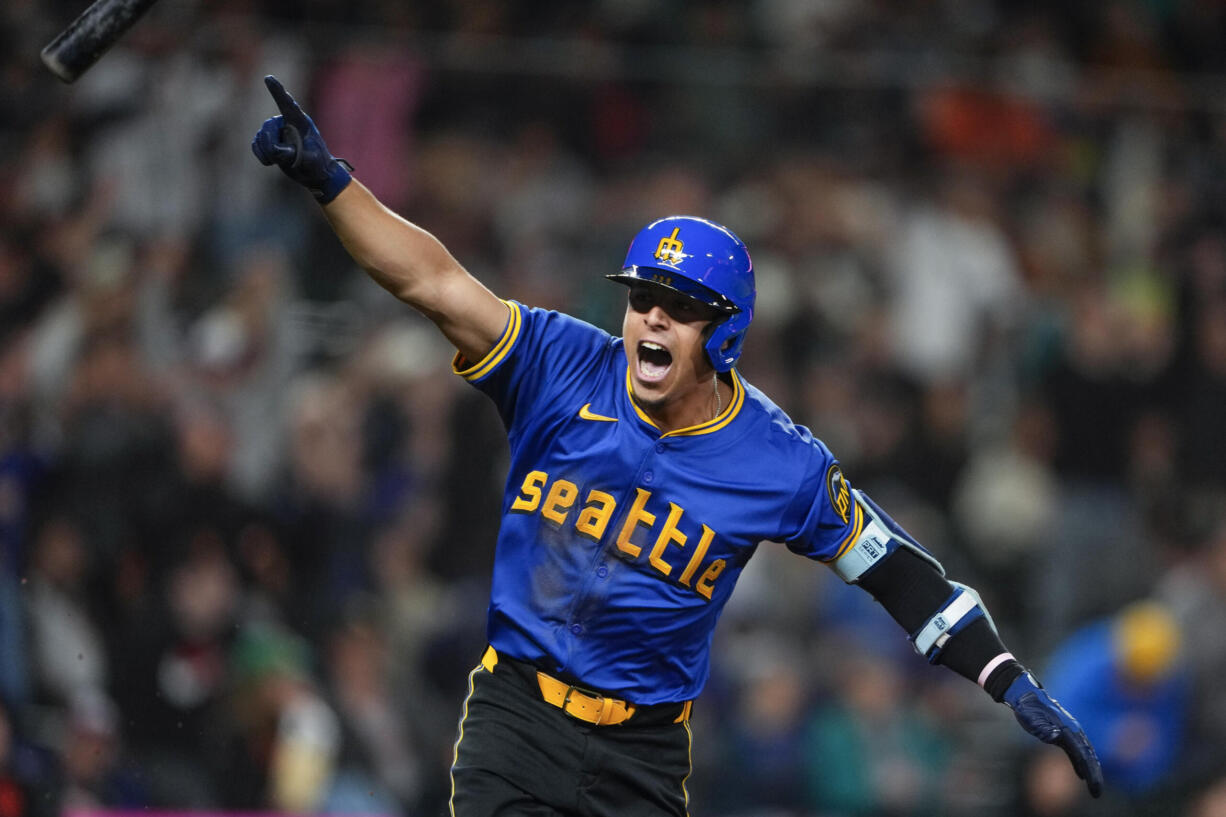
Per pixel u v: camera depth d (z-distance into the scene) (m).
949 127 31.31
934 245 31.23
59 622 24.73
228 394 26.64
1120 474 30.52
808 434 14.45
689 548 13.75
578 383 13.90
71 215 27.05
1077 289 31.31
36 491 25.55
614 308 29.31
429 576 27.53
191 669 25.17
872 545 14.38
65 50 13.16
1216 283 31.19
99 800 24.03
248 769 24.80
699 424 13.92
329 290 27.47
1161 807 26.97
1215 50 37.50
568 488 13.80
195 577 25.39
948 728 28.77
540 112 29.47
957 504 30.38
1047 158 31.62
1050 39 36.81
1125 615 29.14
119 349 26.45
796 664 28.48
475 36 31.22
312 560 26.64
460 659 27.08
